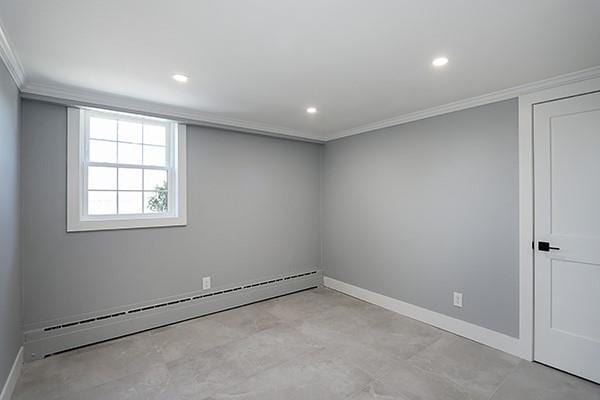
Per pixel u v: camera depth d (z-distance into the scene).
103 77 2.22
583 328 2.18
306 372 2.25
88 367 2.33
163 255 3.12
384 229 3.57
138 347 2.64
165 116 3.00
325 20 1.52
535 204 2.38
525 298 2.43
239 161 3.67
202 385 2.10
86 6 1.39
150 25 1.56
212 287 3.45
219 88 2.44
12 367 2.07
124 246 2.90
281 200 4.05
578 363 2.19
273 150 3.97
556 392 2.02
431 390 2.04
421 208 3.17
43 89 2.38
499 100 2.56
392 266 3.47
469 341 2.73
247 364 2.36
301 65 2.04
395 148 3.43
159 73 2.16
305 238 4.30
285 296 4.01
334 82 2.33
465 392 2.02
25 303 2.43
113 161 2.93
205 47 1.79
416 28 1.59
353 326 3.06
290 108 2.98
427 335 2.85
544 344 2.35
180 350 2.58
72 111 2.63
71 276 2.63
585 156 2.15
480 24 1.55
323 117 3.32
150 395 2.00
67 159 2.61
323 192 4.45
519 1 1.36
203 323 3.15
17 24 1.54
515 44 1.75
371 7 1.41
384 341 2.73
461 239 2.84
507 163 2.53
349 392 2.03
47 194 2.53
